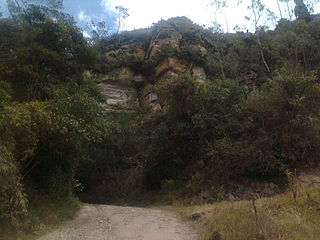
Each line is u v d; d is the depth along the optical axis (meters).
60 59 19.42
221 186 19.73
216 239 8.16
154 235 9.59
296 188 13.71
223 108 22.66
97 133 14.34
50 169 13.79
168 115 24.56
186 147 23.39
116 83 37.25
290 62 34.19
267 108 21.14
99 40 43.94
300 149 19.70
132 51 40.91
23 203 9.57
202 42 39.88
